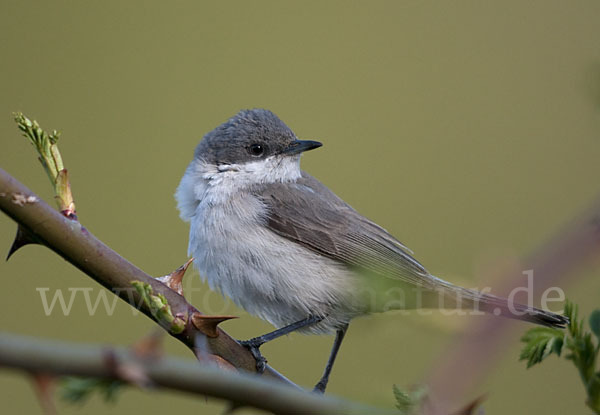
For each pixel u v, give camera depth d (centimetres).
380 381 348
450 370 327
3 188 528
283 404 336
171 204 1439
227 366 588
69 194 562
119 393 308
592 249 398
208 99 1592
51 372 288
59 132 564
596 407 425
